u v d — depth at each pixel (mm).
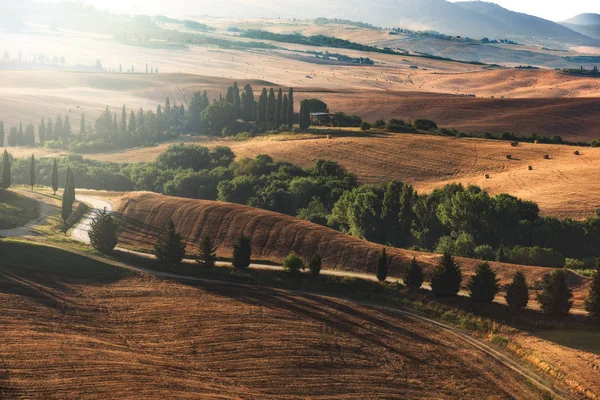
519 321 61531
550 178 125562
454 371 52031
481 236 98750
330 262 74562
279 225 82188
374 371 51094
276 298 63594
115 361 47625
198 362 49969
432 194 110125
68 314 55938
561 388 50062
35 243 71000
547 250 86812
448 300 65375
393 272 72250
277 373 49250
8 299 56531
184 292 63375
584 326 60625
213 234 81188
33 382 43062
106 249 73750
